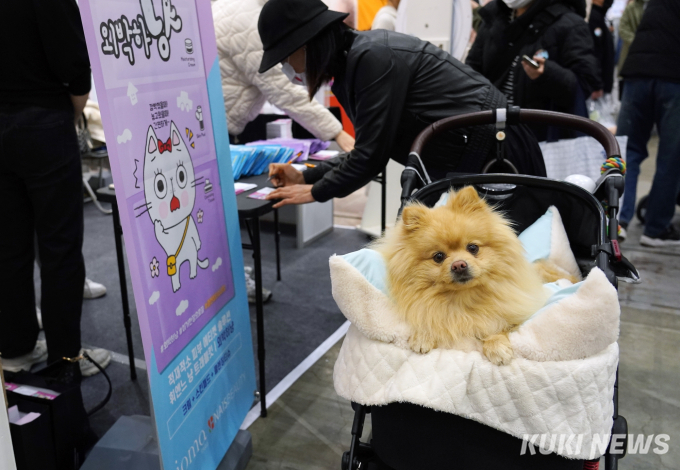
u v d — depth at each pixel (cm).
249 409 189
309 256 367
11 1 157
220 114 156
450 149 179
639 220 407
